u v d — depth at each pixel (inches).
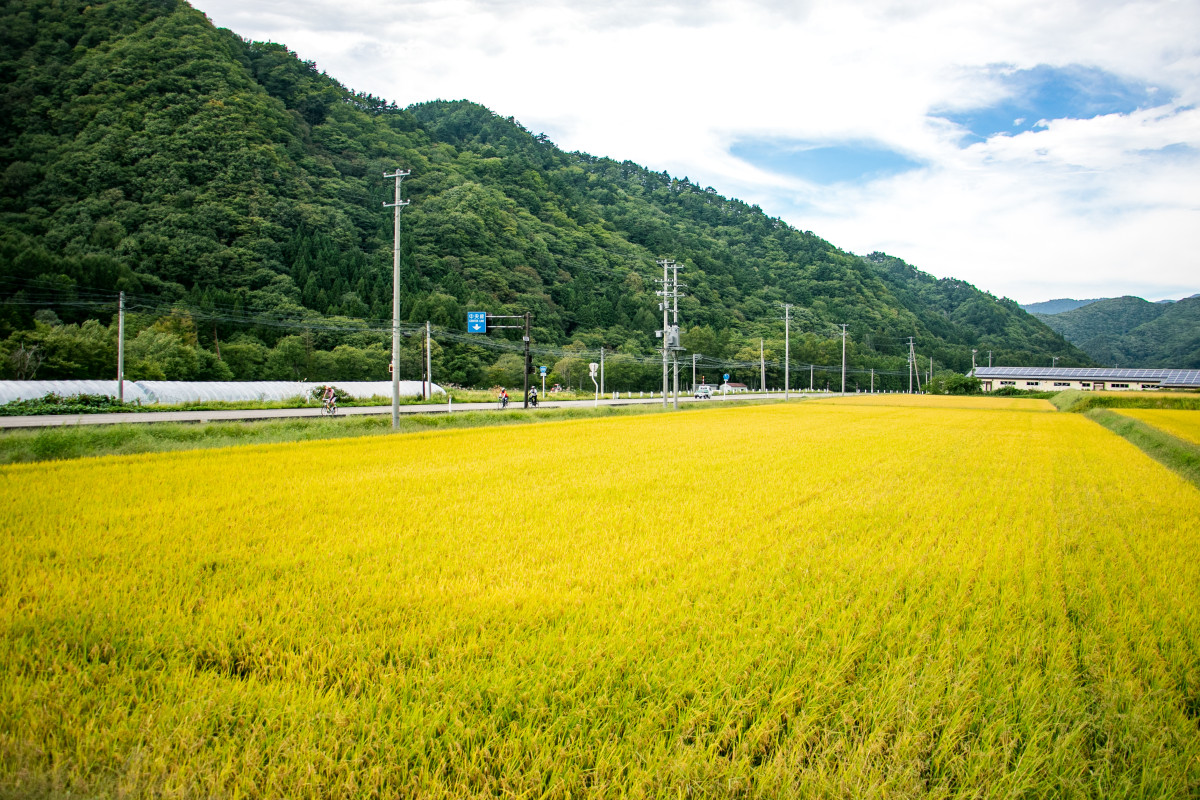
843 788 125.3
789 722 148.4
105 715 143.6
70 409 1240.8
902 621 199.3
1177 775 133.3
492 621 198.4
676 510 372.2
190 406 1434.5
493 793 125.7
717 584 234.8
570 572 249.3
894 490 458.9
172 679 158.1
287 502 381.1
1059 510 401.7
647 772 127.6
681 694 154.1
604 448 713.6
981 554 288.0
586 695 156.5
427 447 708.7
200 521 326.3
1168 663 182.7
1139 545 314.7
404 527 323.3
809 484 475.8
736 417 1430.9
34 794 118.0
